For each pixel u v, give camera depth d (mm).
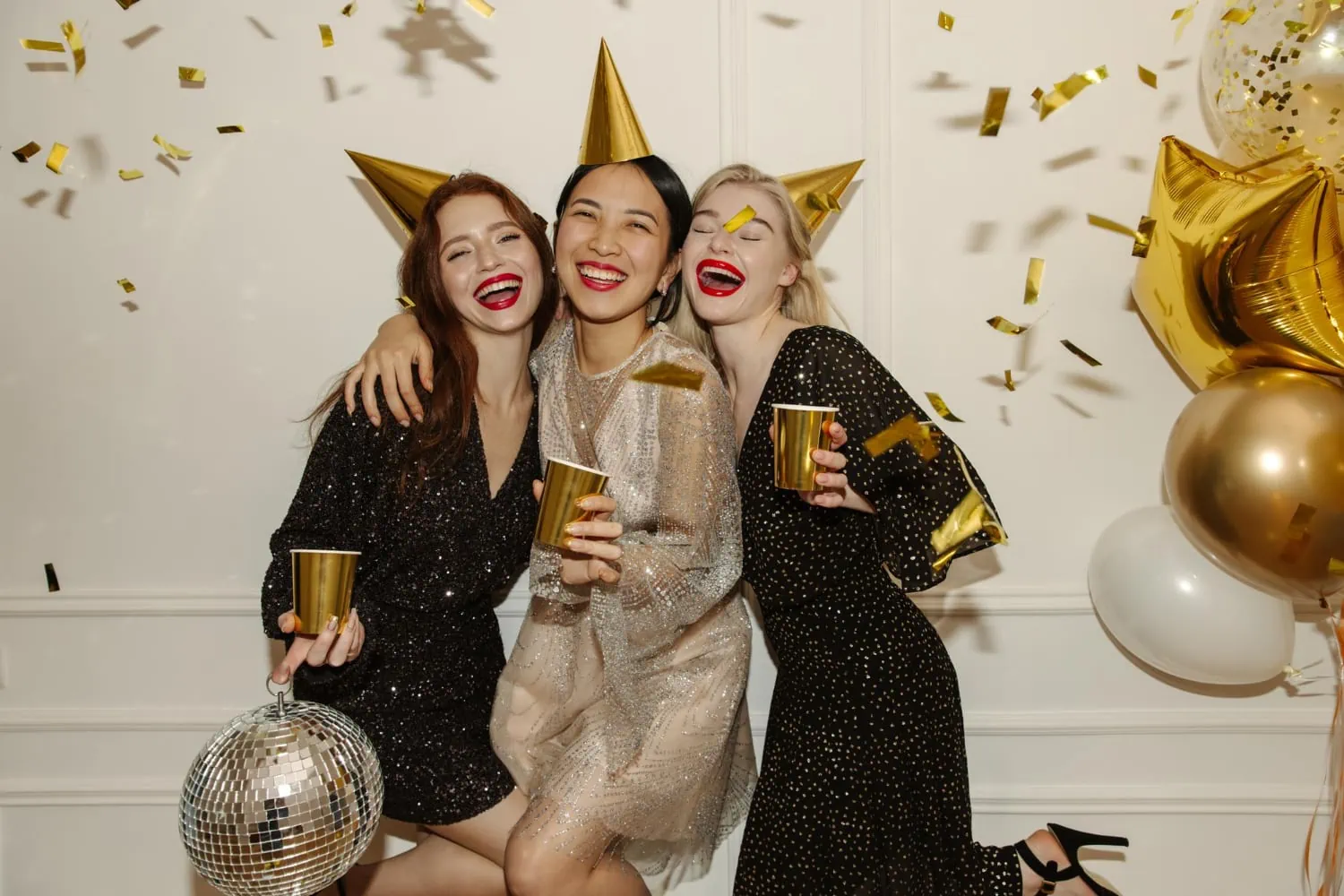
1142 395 1972
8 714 2045
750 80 1938
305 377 2004
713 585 1632
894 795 1624
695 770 1656
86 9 1938
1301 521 1492
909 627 1664
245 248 1983
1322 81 1513
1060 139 1935
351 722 1564
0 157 1964
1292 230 1511
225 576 2039
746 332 1729
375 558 1717
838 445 1468
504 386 1729
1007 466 1998
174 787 2053
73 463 2023
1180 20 1901
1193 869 2025
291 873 1448
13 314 1997
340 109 1957
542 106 1950
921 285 1972
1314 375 1568
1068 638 2016
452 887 1826
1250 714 1994
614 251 1618
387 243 1978
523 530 1746
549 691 1759
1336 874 1784
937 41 1926
